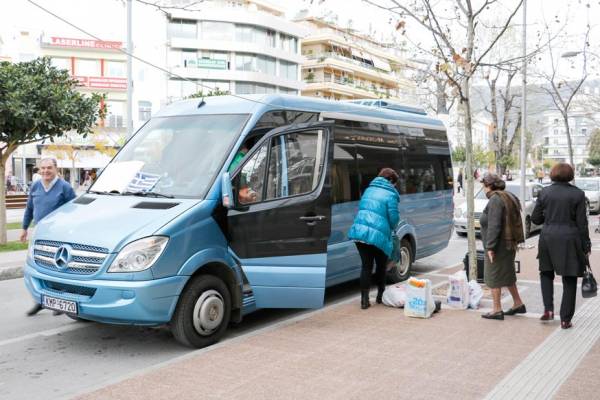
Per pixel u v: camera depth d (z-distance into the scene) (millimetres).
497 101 36719
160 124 7238
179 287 5625
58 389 4965
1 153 13938
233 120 6820
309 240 6723
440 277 10461
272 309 7805
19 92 13016
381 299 7887
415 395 4449
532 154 85438
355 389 4570
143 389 4562
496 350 5609
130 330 6805
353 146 8641
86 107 14773
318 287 6766
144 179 6488
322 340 5949
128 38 17625
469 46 8539
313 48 71438
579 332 6312
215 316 6000
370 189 7672
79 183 50844
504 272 6895
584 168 101062
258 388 4586
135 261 5434
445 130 11484
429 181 10617
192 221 5812
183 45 57562
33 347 6188
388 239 7508
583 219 6395
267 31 62250
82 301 5531
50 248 5875
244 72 59500
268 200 6445
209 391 4523
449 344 5809
